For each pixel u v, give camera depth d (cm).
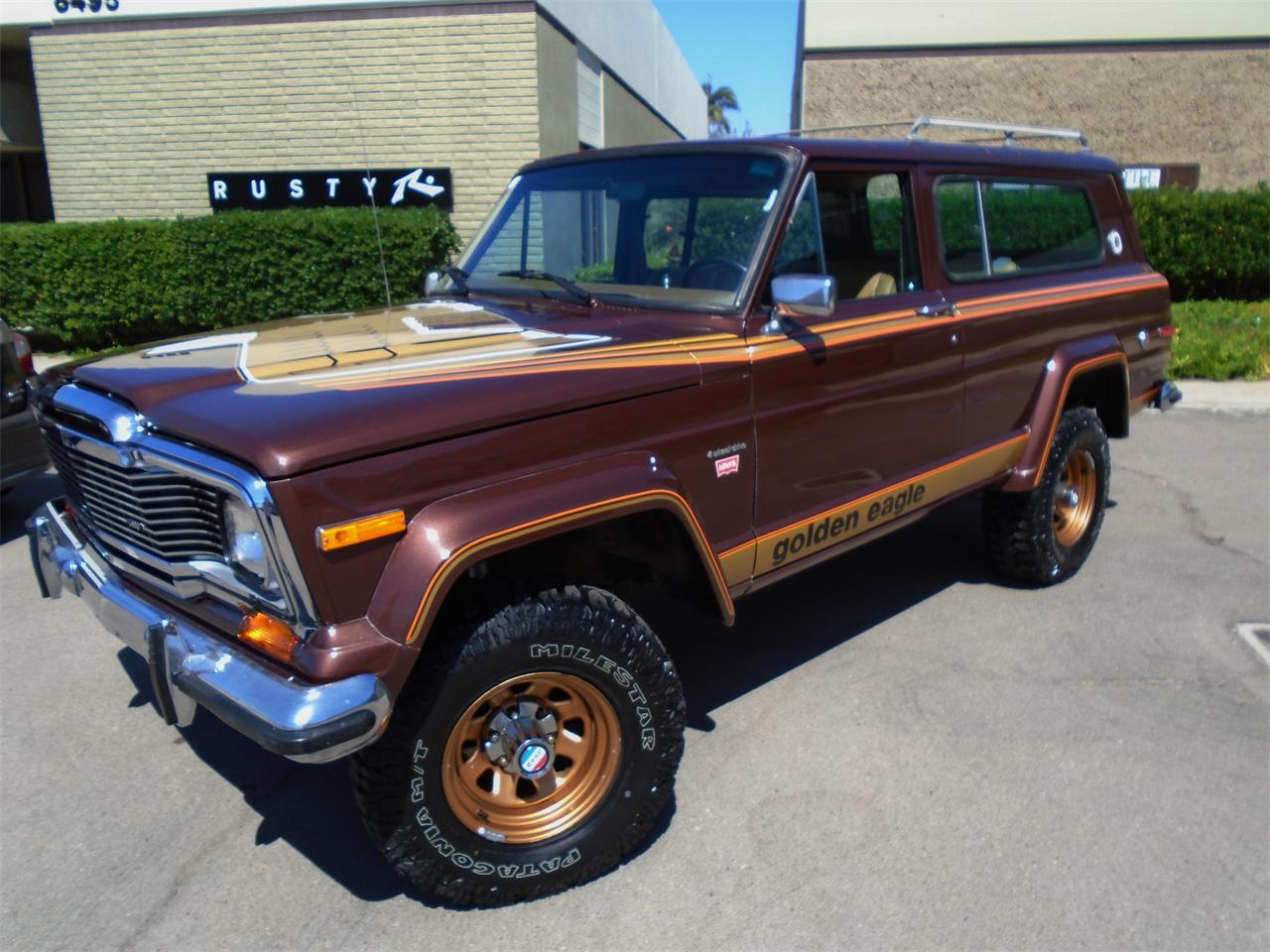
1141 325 532
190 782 347
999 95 1508
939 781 342
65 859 306
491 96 1238
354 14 1230
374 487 238
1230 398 896
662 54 2441
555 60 1320
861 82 1523
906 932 274
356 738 229
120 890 292
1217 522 610
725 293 333
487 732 275
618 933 274
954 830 316
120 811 330
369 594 240
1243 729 376
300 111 1268
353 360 285
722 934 273
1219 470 716
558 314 350
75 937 273
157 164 1306
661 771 293
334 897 289
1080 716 384
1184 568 535
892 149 386
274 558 232
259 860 306
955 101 1513
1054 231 483
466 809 272
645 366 295
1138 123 1505
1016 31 1480
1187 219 1323
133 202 1323
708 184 357
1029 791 336
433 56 1234
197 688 246
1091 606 486
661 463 296
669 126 2703
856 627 464
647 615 475
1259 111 1484
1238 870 298
